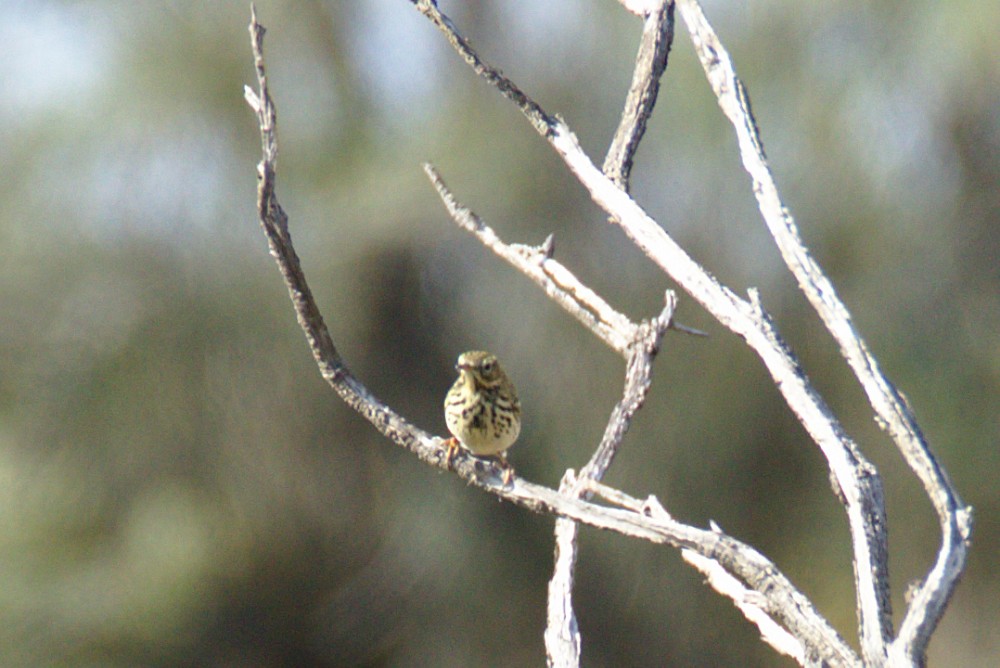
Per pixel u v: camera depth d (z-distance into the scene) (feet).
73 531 47.09
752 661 45.39
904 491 42.22
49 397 43.39
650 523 10.70
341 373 13.19
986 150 40.75
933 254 41.06
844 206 40.68
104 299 43.47
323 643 47.83
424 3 13.05
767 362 10.30
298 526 46.73
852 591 44.75
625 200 11.85
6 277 43.21
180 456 44.60
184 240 43.57
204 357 43.27
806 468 42.37
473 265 43.34
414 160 42.22
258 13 44.01
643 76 14.58
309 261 43.19
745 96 11.44
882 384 9.46
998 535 43.50
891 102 40.09
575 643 12.67
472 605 46.44
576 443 42.68
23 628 46.24
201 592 47.34
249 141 43.65
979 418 41.52
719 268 39.45
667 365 41.37
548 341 42.70
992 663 46.34
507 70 42.11
